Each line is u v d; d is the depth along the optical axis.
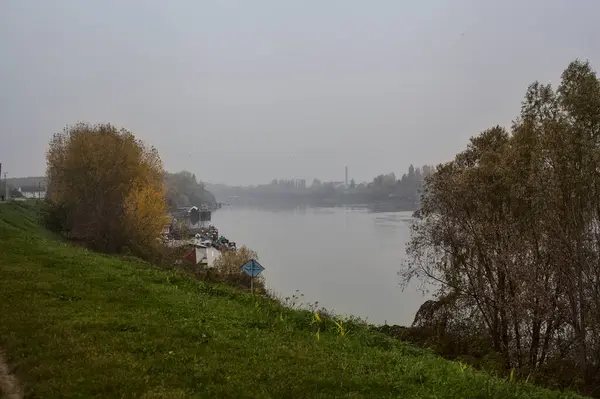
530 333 21.53
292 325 11.69
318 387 7.47
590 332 19.47
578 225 19.66
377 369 8.88
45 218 45.38
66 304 10.49
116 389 6.60
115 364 7.37
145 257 39.53
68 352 7.66
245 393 6.87
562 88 20.67
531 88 22.94
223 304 13.23
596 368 18.83
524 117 23.20
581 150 19.20
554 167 19.56
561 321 19.97
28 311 9.63
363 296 43.69
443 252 24.59
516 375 15.50
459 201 23.80
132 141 44.41
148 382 6.91
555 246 19.66
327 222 128.75
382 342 11.91
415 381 8.47
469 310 24.31
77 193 43.19
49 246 19.72
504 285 22.70
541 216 20.33
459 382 8.60
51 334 8.43
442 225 24.12
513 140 23.48
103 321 9.46
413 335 23.30
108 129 45.28
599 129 19.56
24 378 6.79
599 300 19.08
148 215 42.50
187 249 47.91
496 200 23.44
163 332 9.26
